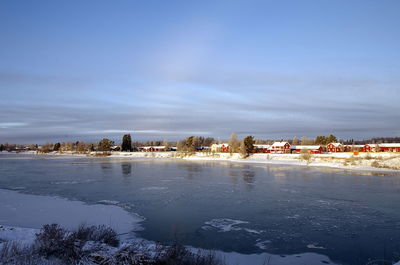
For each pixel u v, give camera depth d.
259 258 18.12
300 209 30.02
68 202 33.00
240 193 38.84
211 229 23.53
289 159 101.50
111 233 17.86
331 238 21.69
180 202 33.19
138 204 32.12
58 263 11.43
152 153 152.25
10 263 10.84
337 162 84.00
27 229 19.06
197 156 129.75
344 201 33.84
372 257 18.42
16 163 97.62
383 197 36.28
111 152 174.12
